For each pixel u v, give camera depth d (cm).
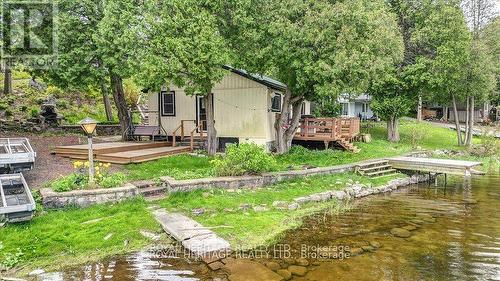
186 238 745
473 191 1398
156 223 827
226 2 1311
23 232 720
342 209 1091
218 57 1244
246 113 1759
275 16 1331
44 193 865
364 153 1877
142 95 3064
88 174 1041
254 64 1385
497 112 3884
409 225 945
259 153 1219
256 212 963
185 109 1889
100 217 834
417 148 2177
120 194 938
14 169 979
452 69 2192
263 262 682
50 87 2630
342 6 1308
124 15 1344
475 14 2558
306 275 631
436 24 2189
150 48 1264
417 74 2234
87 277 602
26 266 629
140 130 1862
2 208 714
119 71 1562
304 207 1068
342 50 1313
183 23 1237
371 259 712
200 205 948
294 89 1590
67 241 712
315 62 1381
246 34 1330
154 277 607
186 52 1222
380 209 1104
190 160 1423
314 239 818
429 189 1437
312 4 1373
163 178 1110
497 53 2448
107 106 2561
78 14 1572
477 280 624
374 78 1697
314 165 1507
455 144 2575
